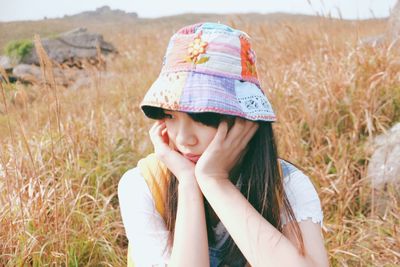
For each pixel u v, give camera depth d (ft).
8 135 12.59
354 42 16.71
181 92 4.94
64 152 11.48
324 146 12.86
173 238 5.40
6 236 8.79
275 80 15.51
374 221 10.14
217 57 5.05
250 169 5.41
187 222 5.03
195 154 5.30
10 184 9.71
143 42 34.09
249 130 5.20
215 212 5.27
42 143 11.85
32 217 8.98
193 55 5.06
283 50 19.95
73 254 8.87
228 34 5.13
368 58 15.07
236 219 4.91
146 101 5.15
